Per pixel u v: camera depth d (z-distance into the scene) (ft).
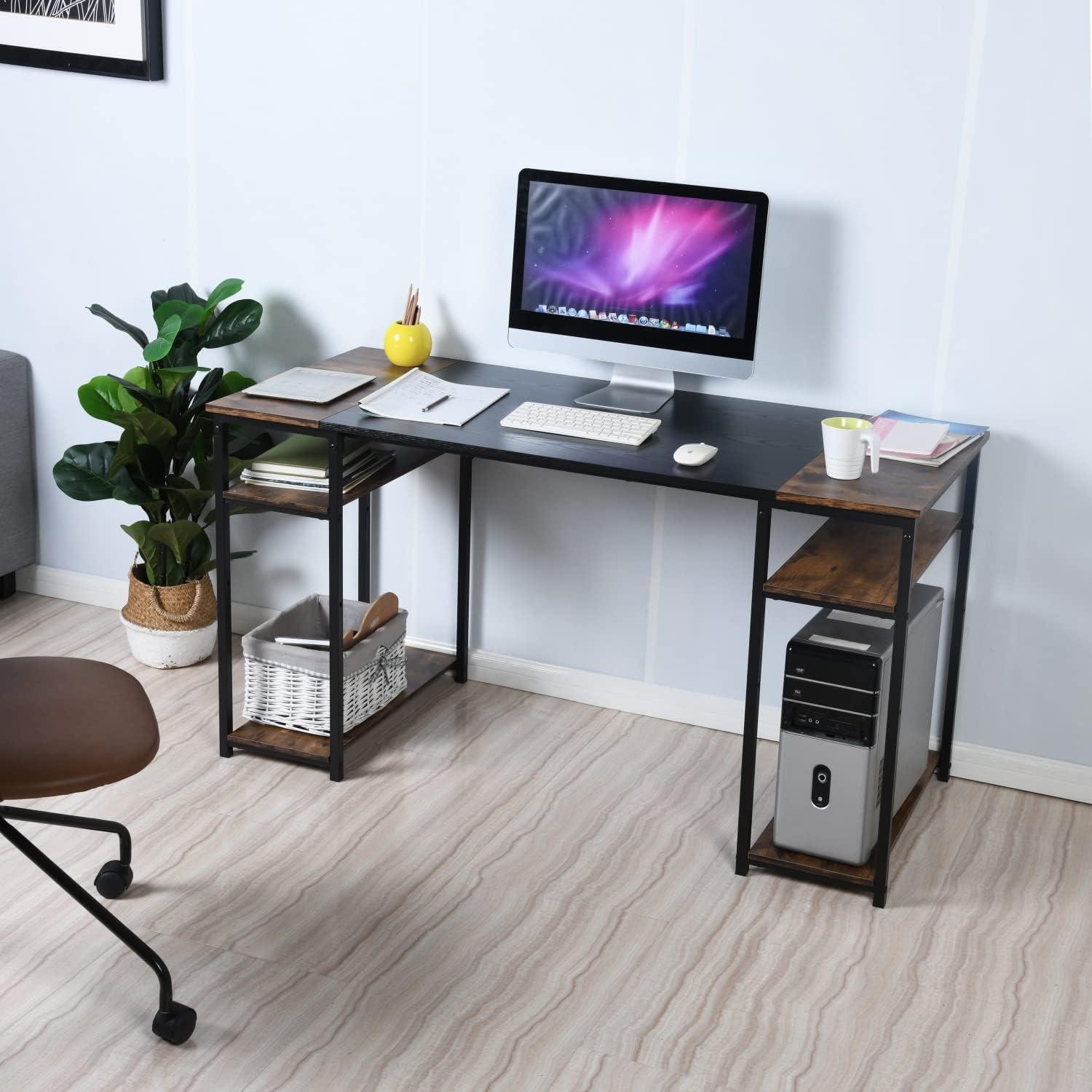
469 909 8.48
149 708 7.63
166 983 7.22
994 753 10.11
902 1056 7.36
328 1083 7.03
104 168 11.42
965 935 8.38
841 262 9.61
